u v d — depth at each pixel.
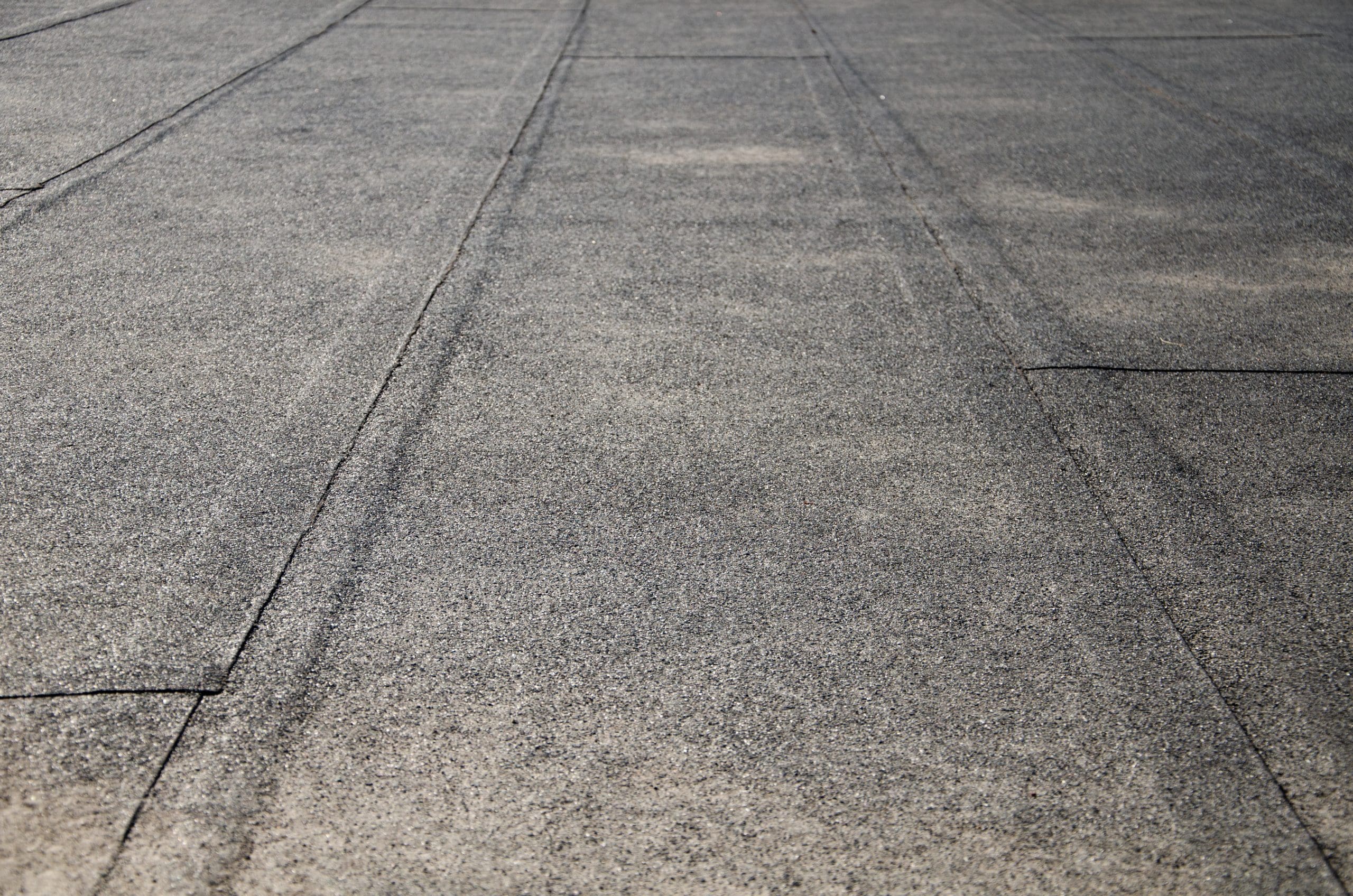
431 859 2.38
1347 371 4.50
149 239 5.53
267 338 4.62
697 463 3.83
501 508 3.56
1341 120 7.89
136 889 2.29
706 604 3.16
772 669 2.93
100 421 3.98
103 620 3.03
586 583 3.23
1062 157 7.09
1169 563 3.37
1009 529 3.52
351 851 2.40
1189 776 2.64
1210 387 4.38
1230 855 2.44
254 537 3.38
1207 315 4.99
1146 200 6.38
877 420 4.12
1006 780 2.62
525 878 2.35
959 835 2.48
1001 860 2.42
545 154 6.95
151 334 4.61
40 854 2.36
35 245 5.41
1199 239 5.84
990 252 5.66
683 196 6.34
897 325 4.88
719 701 2.82
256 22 10.34
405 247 5.54
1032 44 10.19
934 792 2.58
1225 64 9.45
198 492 3.59
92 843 2.39
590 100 8.11
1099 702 2.85
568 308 4.96
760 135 7.43
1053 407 4.23
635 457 3.86
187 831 2.43
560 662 2.94
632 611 3.12
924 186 6.57
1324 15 11.38
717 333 4.77
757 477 3.76
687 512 3.57
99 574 3.21
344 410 4.11
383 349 4.56
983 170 6.86
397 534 3.42
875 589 3.23
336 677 2.87
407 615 3.09
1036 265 5.52
